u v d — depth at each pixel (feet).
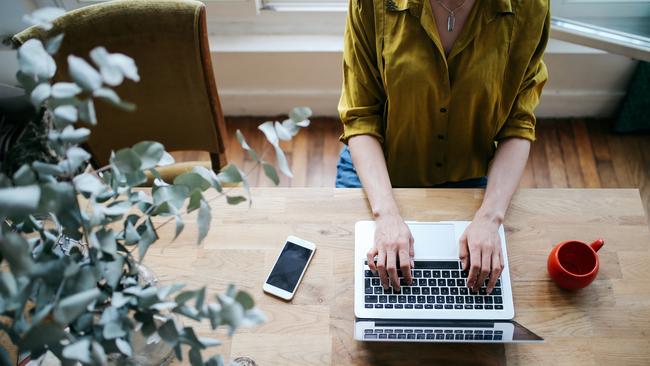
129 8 4.50
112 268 2.58
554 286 4.08
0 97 6.67
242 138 2.81
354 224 4.38
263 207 4.46
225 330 3.94
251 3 7.10
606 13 6.73
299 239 4.29
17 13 6.55
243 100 8.09
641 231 4.30
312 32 7.48
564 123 8.10
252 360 3.84
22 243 2.20
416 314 3.90
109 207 2.71
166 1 4.52
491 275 3.98
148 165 2.67
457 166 5.17
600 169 7.66
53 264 2.49
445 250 4.15
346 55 4.72
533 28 4.21
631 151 7.79
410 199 4.49
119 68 2.28
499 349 3.85
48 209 2.35
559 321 3.95
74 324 2.63
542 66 4.67
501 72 4.37
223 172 2.81
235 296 2.42
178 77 4.87
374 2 4.29
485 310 3.92
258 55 7.42
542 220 4.37
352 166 5.61
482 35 4.21
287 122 2.84
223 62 7.54
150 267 4.19
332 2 7.28
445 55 4.35
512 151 4.67
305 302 4.05
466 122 4.71
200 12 4.55
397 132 4.89
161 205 2.79
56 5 6.86
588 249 3.99
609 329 3.91
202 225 2.70
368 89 4.77
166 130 5.26
